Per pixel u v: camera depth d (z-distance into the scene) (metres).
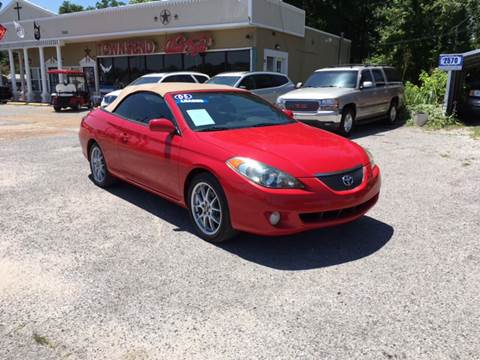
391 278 3.64
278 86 14.13
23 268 3.85
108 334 2.90
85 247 4.29
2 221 5.02
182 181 4.58
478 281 3.60
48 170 7.56
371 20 30.98
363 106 11.66
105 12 22.19
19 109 23.12
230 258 4.04
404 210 5.38
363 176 4.27
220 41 19.28
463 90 14.34
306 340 2.82
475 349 2.73
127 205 5.59
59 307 3.23
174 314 3.12
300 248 4.25
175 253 4.15
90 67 25.47
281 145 4.32
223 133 4.61
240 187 3.90
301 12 21.08
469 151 9.19
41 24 25.81
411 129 12.67
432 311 3.15
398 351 2.71
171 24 19.80
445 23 23.73
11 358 2.67
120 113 5.89
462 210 5.38
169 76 14.91
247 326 2.97
